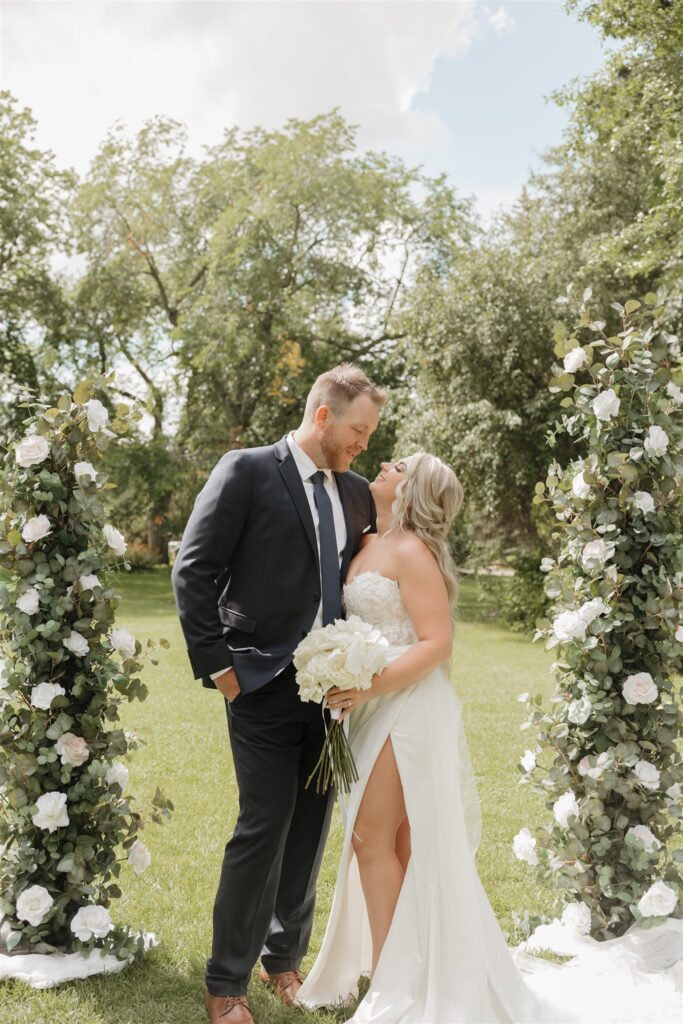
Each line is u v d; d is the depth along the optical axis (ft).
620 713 9.63
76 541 9.34
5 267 76.23
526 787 16.40
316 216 64.75
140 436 70.18
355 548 9.11
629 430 9.84
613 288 40.55
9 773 8.88
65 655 9.07
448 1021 7.60
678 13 33.78
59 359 80.64
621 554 9.66
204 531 8.18
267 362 66.54
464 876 8.13
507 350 40.42
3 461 9.33
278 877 8.21
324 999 8.48
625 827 9.68
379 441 62.39
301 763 8.71
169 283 80.12
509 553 44.32
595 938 9.53
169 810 9.52
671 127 33.83
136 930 9.48
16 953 8.62
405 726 8.25
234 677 8.07
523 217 49.24
